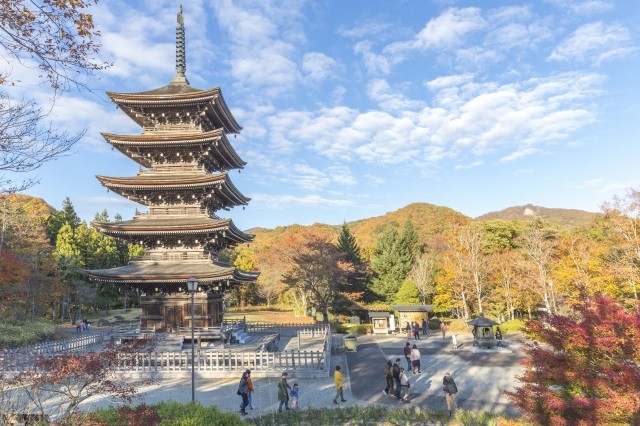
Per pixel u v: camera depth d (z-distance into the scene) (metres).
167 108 37.09
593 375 11.95
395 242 82.38
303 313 73.31
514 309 65.38
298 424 17.95
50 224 94.62
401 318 57.09
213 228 33.25
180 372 27.23
